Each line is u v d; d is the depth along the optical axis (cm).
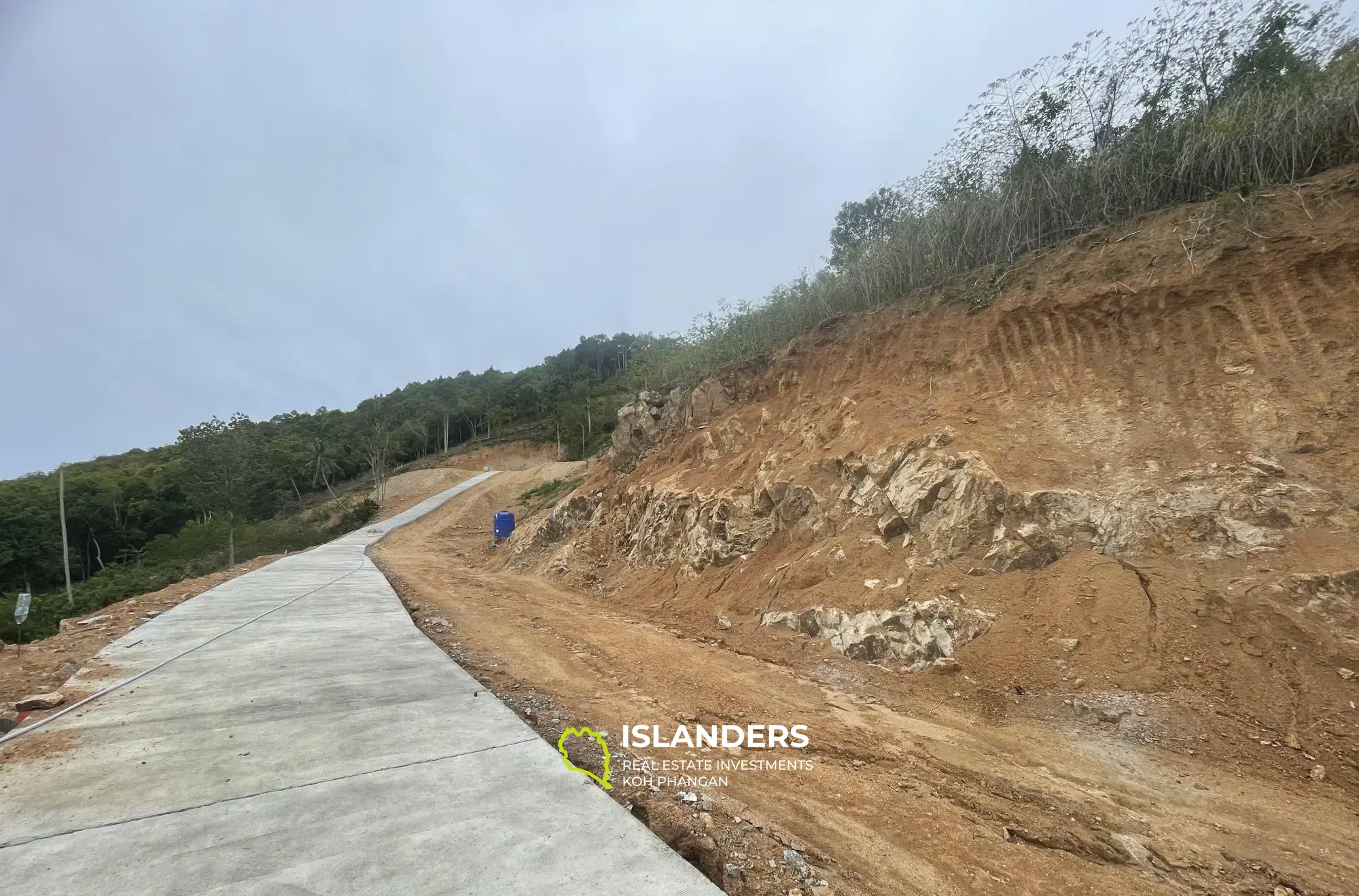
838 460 1014
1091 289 924
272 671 651
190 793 377
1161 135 983
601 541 1605
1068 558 671
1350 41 880
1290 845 353
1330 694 453
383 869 297
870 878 325
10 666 662
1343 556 527
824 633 770
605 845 326
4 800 365
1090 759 461
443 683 623
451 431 7975
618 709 582
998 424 871
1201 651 522
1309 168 820
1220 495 630
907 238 1350
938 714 562
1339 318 688
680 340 2273
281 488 5603
